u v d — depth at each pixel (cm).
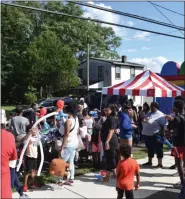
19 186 597
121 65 4119
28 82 3859
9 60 4372
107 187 686
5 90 4406
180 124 692
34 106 1102
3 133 412
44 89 3778
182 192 634
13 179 560
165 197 654
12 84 4362
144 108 1364
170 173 848
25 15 4606
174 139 701
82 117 923
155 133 902
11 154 418
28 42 4606
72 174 710
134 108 1378
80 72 4403
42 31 4466
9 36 4547
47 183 697
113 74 4053
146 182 761
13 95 4359
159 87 981
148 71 1069
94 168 882
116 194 626
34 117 1016
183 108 714
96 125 911
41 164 750
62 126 773
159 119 902
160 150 905
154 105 912
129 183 542
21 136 728
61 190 660
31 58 3612
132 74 4266
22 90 4241
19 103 4325
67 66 3606
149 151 924
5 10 4466
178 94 972
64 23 4609
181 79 1770
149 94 953
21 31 4541
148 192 686
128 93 988
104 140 747
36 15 4691
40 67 3572
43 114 906
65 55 3612
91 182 732
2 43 4388
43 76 3638
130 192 542
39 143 738
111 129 730
